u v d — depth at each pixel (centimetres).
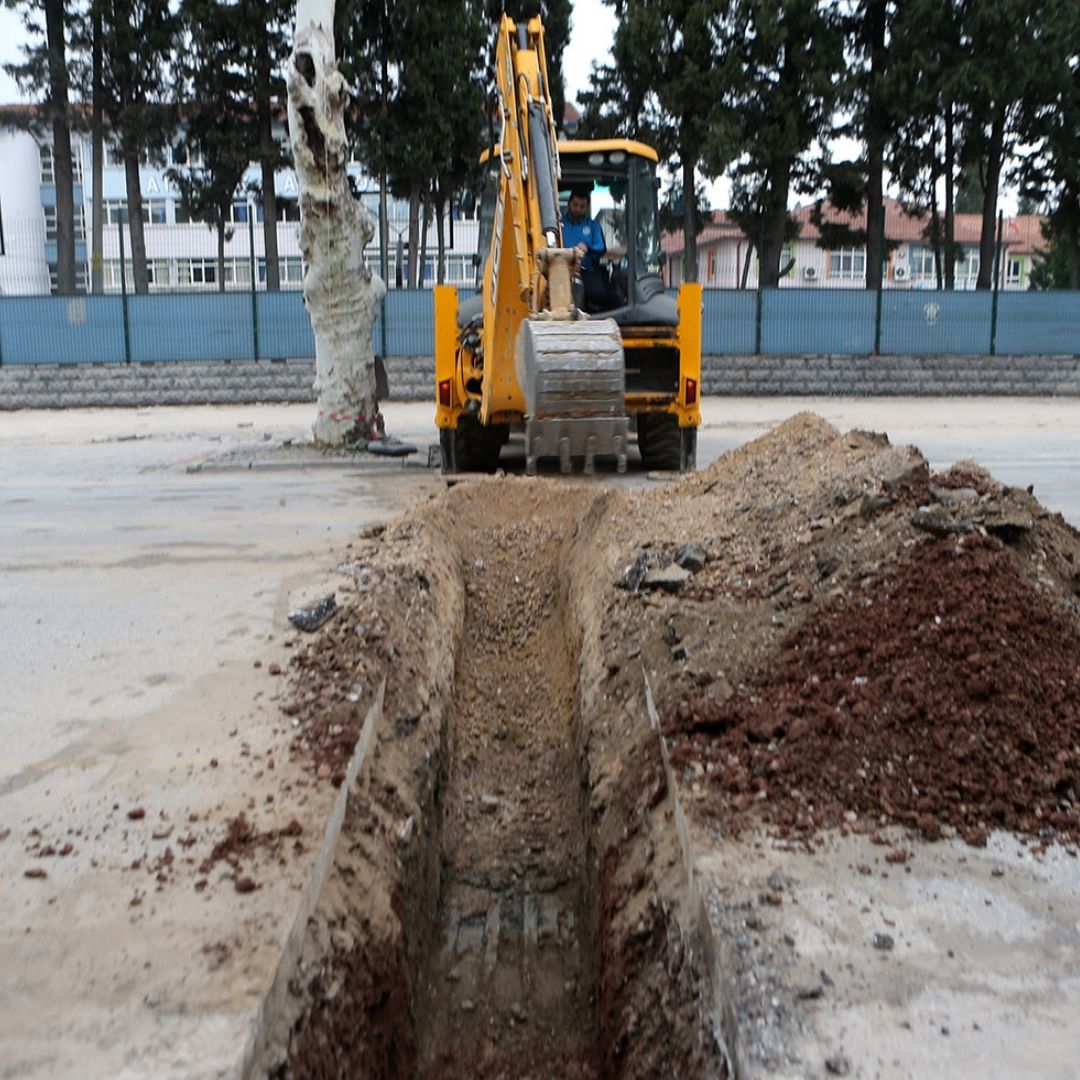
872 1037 239
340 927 315
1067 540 485
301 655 489
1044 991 254
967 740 358
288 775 373
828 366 2430
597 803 421
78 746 401
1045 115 2630
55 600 609
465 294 1380
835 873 305
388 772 415
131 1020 246
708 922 284
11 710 438
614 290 1129
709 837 326
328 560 687
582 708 495
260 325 2362
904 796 342
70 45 2630
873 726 369
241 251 4103
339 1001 293
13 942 277
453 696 548
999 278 2431
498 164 1092
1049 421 1745
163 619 564
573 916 426
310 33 1122
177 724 420
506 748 538
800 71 2506
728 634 450
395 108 2573
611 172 1109
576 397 761
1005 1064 230
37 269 3086
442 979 392
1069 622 411
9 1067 231
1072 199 2756
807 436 688
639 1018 313
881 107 2566
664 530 624
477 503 782
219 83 2566
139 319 2342
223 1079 227
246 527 816
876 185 2634
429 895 410
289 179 3825
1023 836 323
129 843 329
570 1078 345
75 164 4281
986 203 2706
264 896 298
